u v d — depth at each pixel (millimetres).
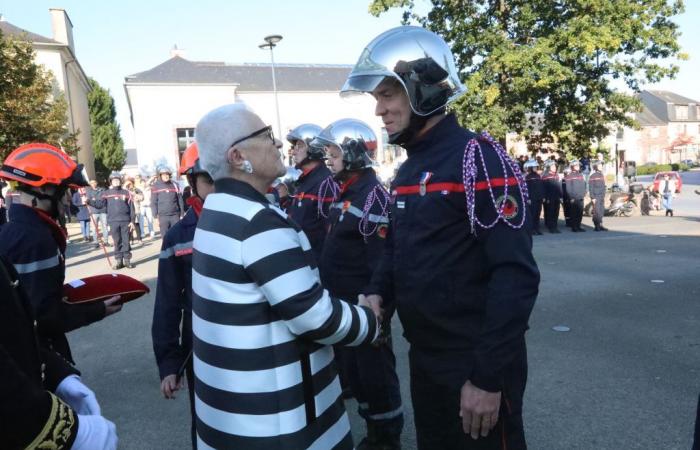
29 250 2156
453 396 1766
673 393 3518
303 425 1536
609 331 4848
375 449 2939
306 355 1568
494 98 14094
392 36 1848
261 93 27312
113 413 3707
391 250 2080
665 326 4918
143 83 24391
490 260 1628
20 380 1030
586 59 14445
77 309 2350
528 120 15883
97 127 42531
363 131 3217
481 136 1728
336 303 1585
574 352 4359
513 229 1600
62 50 25703
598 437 3010
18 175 2203
